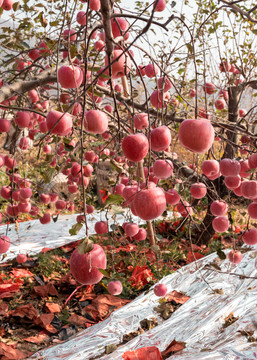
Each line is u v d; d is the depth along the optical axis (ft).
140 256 14.84
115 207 5.08
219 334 8.86
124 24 6.17
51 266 14.23
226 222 7.82
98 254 4.99
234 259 9.11
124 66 5.63
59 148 10.15
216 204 7.75
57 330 10.07
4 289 12.00
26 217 20.89
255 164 6.40
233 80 11.82
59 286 12.73
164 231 18.15
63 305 11.54
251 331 8.73
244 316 9.51
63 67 5.38
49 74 7.54
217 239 17.54
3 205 20.34
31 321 10.37
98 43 7.01
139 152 5.32
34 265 14.61
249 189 6.59
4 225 19.17
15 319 10.46
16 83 7.19
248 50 13.94
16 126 8.18
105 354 8.49
